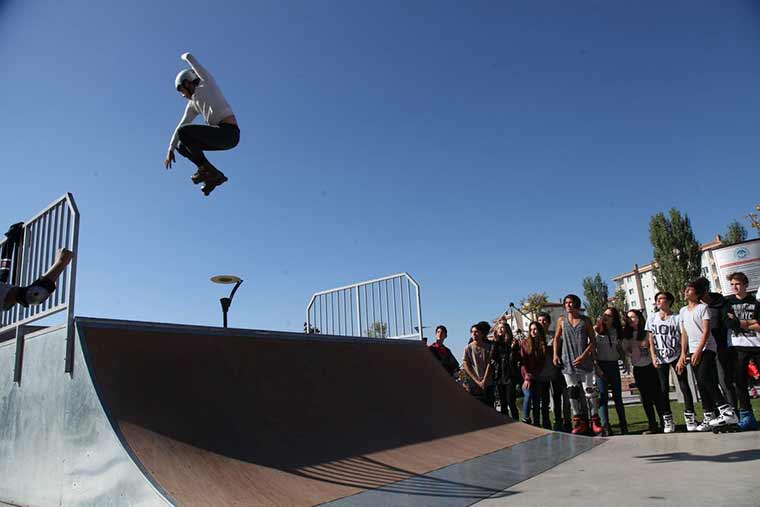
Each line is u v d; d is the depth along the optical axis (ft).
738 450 15.64
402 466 14.38
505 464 15.47
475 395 28.04
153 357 13.76
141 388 12.69
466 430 20.29
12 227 16.62
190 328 15.44
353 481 12.51
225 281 26.11
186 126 14.26
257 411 14.49
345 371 19.85
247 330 17.28
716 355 20.75
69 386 12.66
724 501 10.12
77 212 13.96
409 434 17.69
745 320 19.72
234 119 14.99
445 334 30.42
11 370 15.21
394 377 22.13
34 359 14.25
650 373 22.75
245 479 11.21
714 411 19.95
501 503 10.94
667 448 17.06
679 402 36.91
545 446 18.84
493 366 27.91
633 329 23.49
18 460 14.10
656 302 22.79
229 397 14.35
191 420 12.63
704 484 11.69
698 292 20.45
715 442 17.48
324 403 16.98
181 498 9.55
